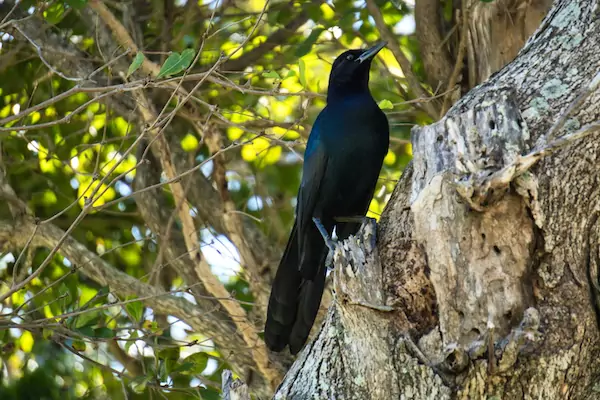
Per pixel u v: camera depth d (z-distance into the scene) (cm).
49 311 1322
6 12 1320
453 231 614
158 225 1315
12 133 1367
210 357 1196
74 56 1271
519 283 617
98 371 1388
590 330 639
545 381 619
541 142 596
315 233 1059
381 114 1046
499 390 613
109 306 1009
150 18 1384
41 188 1445
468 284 614
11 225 1258
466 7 1174
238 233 1266
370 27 1436
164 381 1101
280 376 1177
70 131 1420
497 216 611
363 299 653
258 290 1265
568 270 644
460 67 1173
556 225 650
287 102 1454
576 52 734
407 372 640
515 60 763
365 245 680
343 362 683
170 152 1259
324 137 1034
